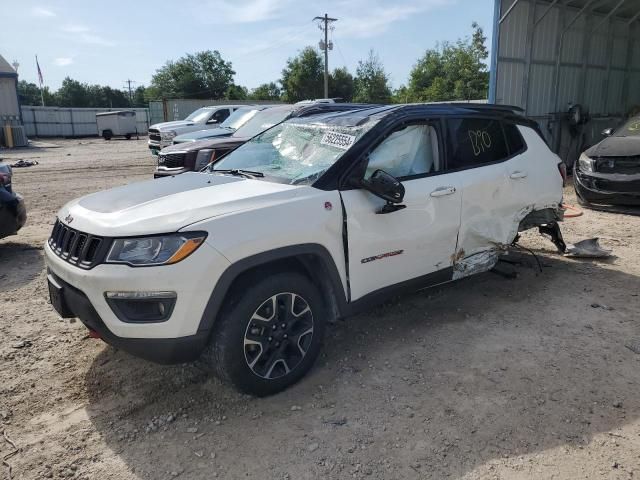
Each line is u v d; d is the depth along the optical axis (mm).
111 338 2865
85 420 3055
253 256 2975
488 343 3904
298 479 2547
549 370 3502
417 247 3865
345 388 3328
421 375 3465
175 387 3377
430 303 4676
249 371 3080
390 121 3807
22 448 2807
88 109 46969
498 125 4691
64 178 14273
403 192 3406
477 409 3074
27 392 3348
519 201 4680
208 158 8609
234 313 2977
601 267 5598
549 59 12969
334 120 4078
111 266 2793
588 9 13445
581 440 2789
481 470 2576
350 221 3420
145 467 2650
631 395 3199
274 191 3264
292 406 3145
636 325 4180
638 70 16172
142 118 49875
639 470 2562
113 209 3178
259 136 4574
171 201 3195
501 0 11438
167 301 2768
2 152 25484
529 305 4605
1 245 6848
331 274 3369
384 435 2859
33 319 4465
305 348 3346
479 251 4434
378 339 4004
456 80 58781
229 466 2648
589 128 14328
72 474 2607
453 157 4203
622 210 8227
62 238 3264
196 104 36562
